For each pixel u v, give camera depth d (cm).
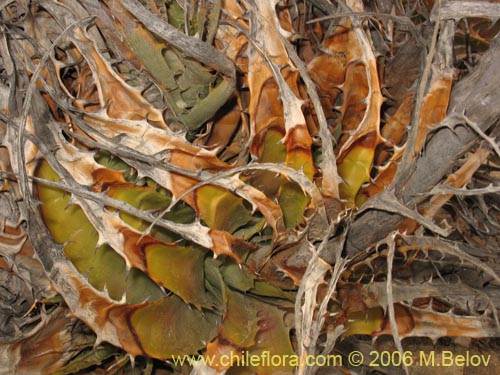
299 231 33
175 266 34
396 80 41
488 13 27
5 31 34
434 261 38
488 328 35
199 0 36
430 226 28
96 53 35
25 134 31
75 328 36
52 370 36
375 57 36
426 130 33
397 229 33
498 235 43
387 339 43
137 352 33
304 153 33
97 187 34
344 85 37
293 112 33
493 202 45
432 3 45
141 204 35
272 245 34
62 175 31
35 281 34
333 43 38
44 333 35
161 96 38
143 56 35
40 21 38
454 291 34
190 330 35
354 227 33
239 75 38
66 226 34
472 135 30
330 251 34
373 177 38
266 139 35
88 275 34
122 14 34
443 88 32
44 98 35
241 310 35
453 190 30
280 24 34
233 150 40
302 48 42
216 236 32
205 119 36
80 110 34
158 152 33
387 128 38
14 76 32
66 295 32
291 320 36
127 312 33
